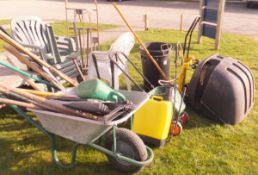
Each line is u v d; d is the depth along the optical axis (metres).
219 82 4.47
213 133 4.39
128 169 3.52
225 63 4.65
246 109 4.68
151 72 5.27
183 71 4.76
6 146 4.09
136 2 21.03
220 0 8.24
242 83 4.52
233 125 4.59
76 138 3.33
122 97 3.41
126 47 4.95
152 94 4.16
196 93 4.73
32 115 4.80
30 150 4.01
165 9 17.77
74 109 3.27
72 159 3.59
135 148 3.36
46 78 4.11
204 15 9.14
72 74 5.37
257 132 4.43
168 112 3.84
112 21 13.97
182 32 11.34
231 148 4.05
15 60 6.32
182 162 3.76
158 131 3.89
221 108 4.52
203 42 9.66
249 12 16.59
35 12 16.69
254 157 3.86
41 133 4.38
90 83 3.44
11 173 3.60
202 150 4.00
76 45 5.79
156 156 3.87
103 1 21.28
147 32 11.34
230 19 14.40
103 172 3.61
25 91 3.56
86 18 14.46
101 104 3.21
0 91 3.33
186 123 4.62
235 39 10.09
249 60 7.68
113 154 3.31
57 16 15.32
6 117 4.80
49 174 3.58
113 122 2.99
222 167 3.66
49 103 3.27
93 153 3.92
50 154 3.93
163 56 5.19
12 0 22.17
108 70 4.82
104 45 9.12
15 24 5.73
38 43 5.73
